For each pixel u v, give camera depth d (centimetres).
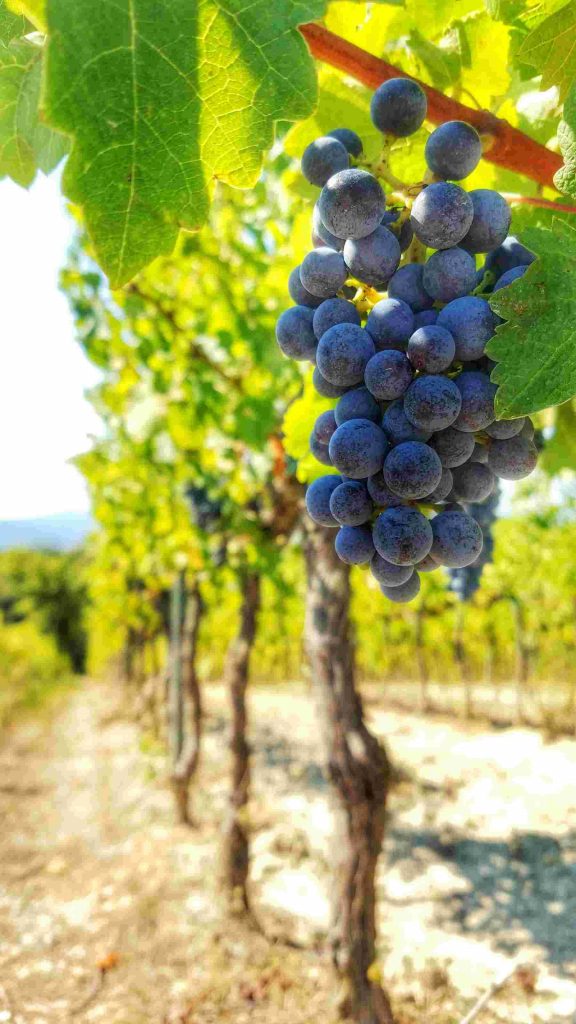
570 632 244
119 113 16
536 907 104
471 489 22
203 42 16
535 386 17
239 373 102
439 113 21
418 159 26
